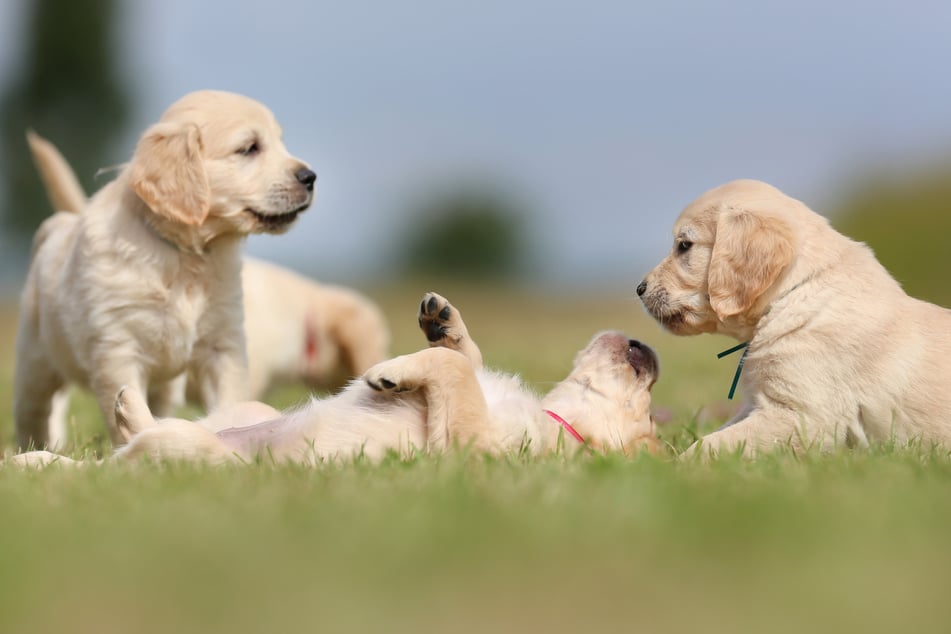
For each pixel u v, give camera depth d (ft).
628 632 11.43
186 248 29.66
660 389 45.19
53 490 18.72
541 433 24.00
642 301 28.63
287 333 41.73
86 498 17.75
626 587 12.77
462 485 17.69
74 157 183.32
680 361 58.49
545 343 69.00
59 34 181.37
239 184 30.22
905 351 25.66
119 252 29.09
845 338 25.68
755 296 25.96
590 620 11.75
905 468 20.61
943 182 97.45
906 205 97.09
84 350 29.66
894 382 25.40
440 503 16.28
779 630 11.36
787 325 26.00
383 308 115.24
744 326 27.02
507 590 12.63
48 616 11.72
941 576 13.11
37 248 33.65
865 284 26.35
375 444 22.88
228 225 30.27
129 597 12.31
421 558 13.71
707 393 44.04
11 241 178.81
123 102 188.24
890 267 93.35
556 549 14.14
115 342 29.22
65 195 36.86
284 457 22.26
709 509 16.12
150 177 29.14
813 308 25.96
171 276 29.53
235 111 30.78
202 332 30.53
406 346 65.00
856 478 19.57
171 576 13.03
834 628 11.38
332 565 13.47
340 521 15.35
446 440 22.47
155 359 29.94
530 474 19.13
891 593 12.49
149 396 32.96
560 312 115.85
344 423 23.25
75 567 13.38
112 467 21.04
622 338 26.58
